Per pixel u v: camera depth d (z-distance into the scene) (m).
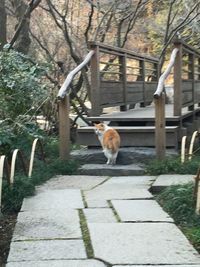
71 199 4.77
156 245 3.49
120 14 11.16
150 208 4.43
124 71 8.67
